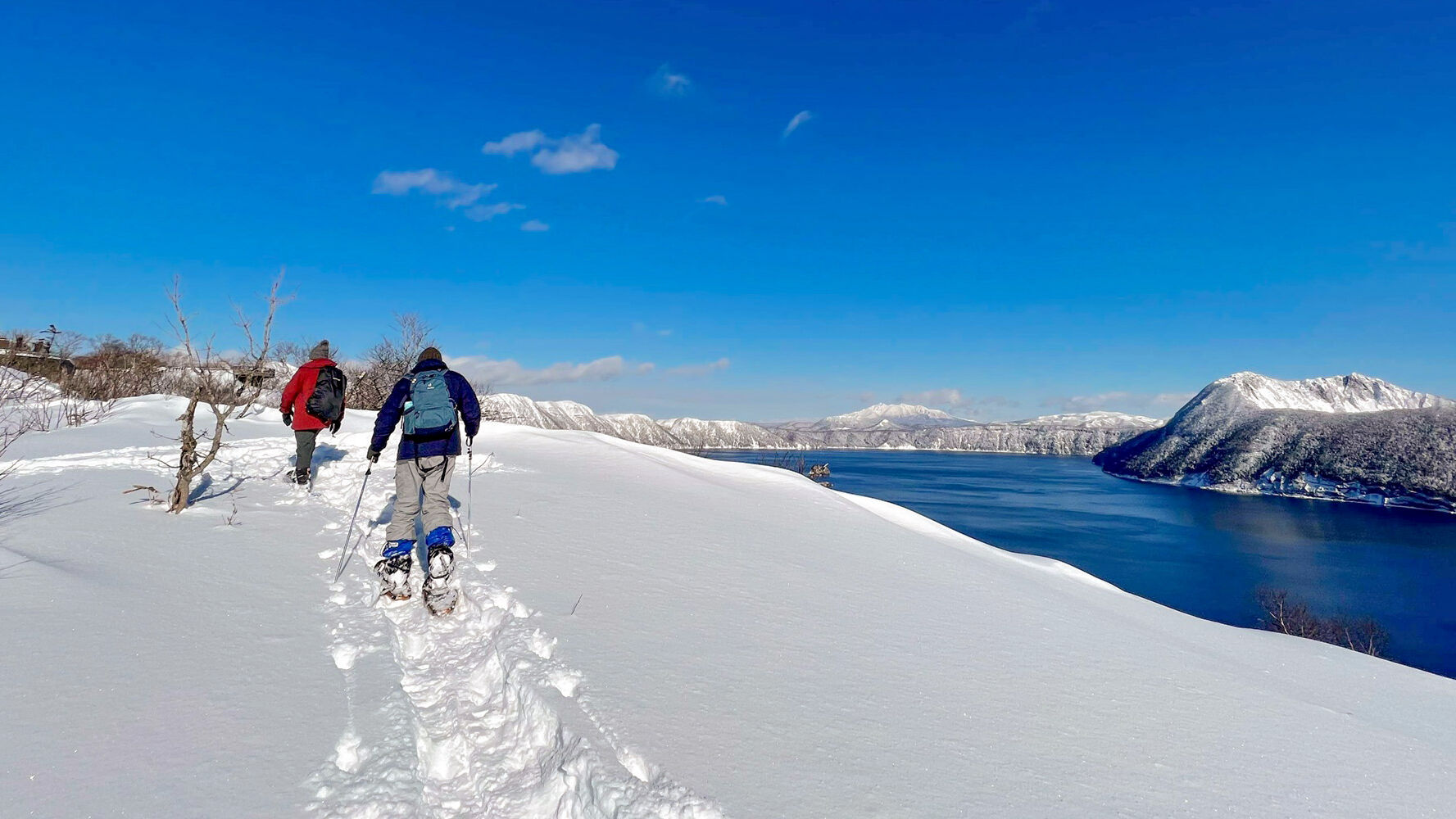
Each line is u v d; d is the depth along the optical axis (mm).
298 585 4273
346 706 2867
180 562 4359
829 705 3395
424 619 4176
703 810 2369
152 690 2766
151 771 2273
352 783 2352
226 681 2934
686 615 4406
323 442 9797
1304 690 5242
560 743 2799
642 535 6426
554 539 5863
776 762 2779
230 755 2416
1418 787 3469
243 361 5883
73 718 2498
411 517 4656
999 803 2723
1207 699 4281
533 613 4043
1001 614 5586
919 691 3746
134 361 16734
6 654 2857
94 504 5508
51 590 3535
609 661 3490
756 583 5398
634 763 2629
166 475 6957
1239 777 3279
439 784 2719
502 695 3312
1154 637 5984
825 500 10242
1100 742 3443
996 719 3539
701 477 10719
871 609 5160
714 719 3061
